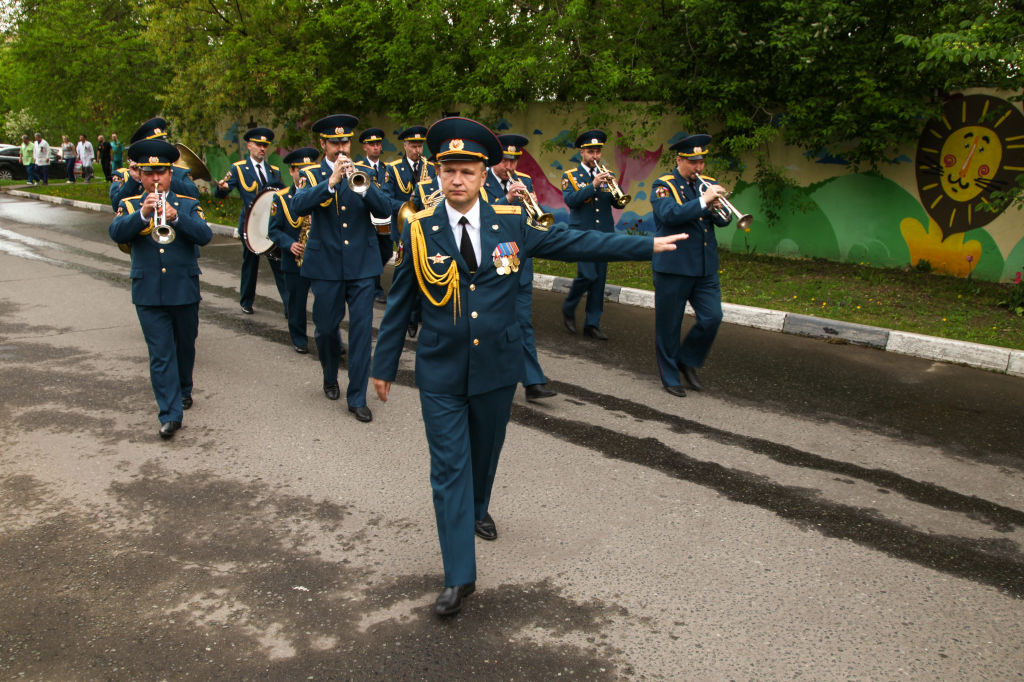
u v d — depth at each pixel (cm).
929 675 285
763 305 880
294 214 546
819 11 964
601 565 358
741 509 417
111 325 792
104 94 2028
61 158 2933
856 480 457
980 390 625
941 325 785
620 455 489
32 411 551
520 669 287
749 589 340
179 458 476
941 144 1019
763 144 1147
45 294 934
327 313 561
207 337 763
